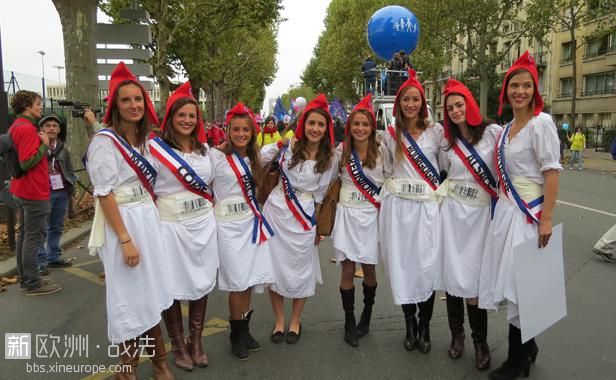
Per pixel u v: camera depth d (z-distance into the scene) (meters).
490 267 3.12
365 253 3.53
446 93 3.20
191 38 17.83
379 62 33.47
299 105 12.20
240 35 28.17
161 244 2.98
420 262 3.35
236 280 3.32
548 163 2.84
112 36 9.05
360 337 3.79
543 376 3.18
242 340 3.46
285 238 3.55
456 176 3.28
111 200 2.71
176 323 3.30
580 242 6.58
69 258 5.98
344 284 3.67
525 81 2.89
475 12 21.72
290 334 3.72
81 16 8.64
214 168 3.31
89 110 4.77
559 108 34.16
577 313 4.19
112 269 2.77
